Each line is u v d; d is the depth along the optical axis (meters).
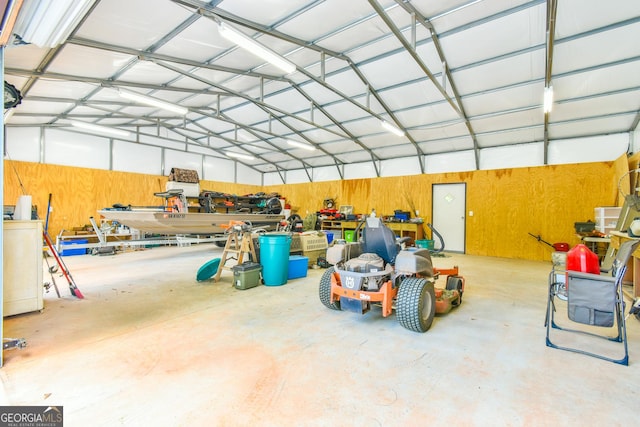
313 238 6.12
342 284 3.00
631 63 4.51
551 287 2.67
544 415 1.61
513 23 4.15
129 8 3.48
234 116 8.16
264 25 4.29
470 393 1.81
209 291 4.11
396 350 2.40
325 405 1.68
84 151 8.31
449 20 4.22
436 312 3.23
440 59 5.00
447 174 8.38
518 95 5.65
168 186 8.84
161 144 9.86
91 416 1.57
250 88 6.50
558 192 6.82
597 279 2.26
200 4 3.60
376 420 1.56
